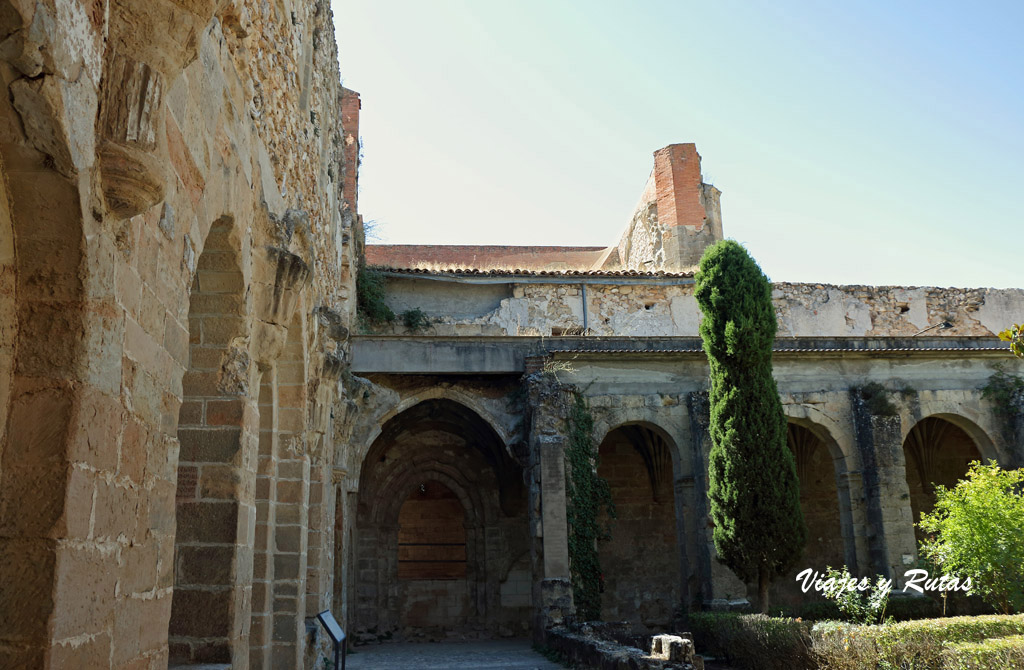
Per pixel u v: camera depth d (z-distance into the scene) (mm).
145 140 4188
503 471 26578
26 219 3750
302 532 10570
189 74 5457
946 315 30891
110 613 4121
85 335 3824
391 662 17891
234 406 7398
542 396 21156
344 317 20328
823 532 26906
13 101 3486
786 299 30078
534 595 20625
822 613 21000
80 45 3805
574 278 28188
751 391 19828
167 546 5055
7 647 3469
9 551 3559
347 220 20719
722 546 19406
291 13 10562
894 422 22141
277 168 9711
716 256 20812
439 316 27719
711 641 18078
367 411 22047
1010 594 16016
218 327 7465
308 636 11703
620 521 26359
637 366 22688
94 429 3906
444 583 26312
